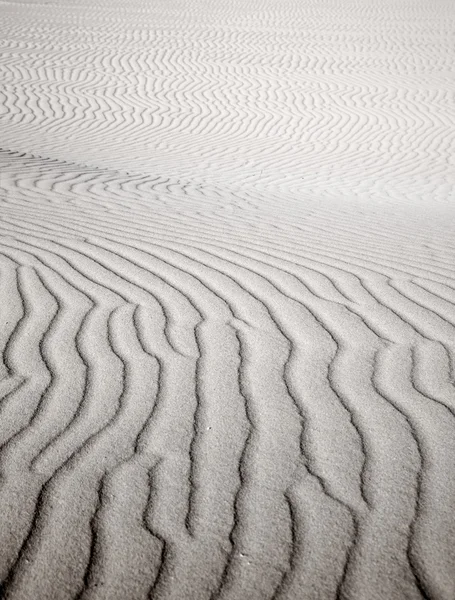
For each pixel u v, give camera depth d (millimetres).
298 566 1593
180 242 4316
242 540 1673
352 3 28000
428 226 5434
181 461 1983
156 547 1646
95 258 3859
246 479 1905
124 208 5430
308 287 3492
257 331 2898
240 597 1504
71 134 11578
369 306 3234
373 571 1576
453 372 2551
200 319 3016
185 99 14219
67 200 5629
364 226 5262
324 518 1749
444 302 3314
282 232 4805
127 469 1940
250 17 23781
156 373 2498
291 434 2129
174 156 10531
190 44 18781
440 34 20781
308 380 2473
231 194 7035
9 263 3680
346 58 17641
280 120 13078
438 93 14648
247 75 15969
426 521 1736
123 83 15094
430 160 10719
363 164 10469
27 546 1643
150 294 3307
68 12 23219
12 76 15023
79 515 1751
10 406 2250
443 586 1532
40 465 1947
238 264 3859
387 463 1986
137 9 24922
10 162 7727
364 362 2621
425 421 2211
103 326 2898
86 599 1495
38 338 2760
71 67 16047
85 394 2342
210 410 2260
